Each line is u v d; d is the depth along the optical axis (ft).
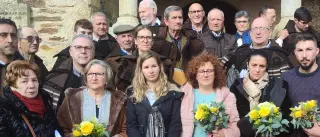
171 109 29.50
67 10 56.34
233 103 30.07
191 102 29.99
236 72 34.68
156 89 29.96
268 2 71.72
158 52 35.70
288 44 39.37
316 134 27.30
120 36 36.27
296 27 42.14
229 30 75.72
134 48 36.73
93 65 29.55
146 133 28.84
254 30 34.96
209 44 40.06
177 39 37.42
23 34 34.37
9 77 25.98
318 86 29.86
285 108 29.48
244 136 28.84
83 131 26.63
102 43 39.91
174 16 36.73
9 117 24.73
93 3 57.36
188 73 31.04
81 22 38.75
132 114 29.19
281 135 28.40
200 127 28.66
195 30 42.78
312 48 30.14
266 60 30.50
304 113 26.99
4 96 25.58
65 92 29.96
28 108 25.49
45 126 26.12
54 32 56.18
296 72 31.01
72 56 32.45
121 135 28.99
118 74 32.99
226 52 40.06
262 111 26.91
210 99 30.09
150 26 36.42
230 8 75.46
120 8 54.95
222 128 28.40
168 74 32.96
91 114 28.99
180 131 29.17
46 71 36.19
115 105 29.37
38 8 56.13
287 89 30.19
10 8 53.72
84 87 30.35
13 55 31.65
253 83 30.32
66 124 29.25
